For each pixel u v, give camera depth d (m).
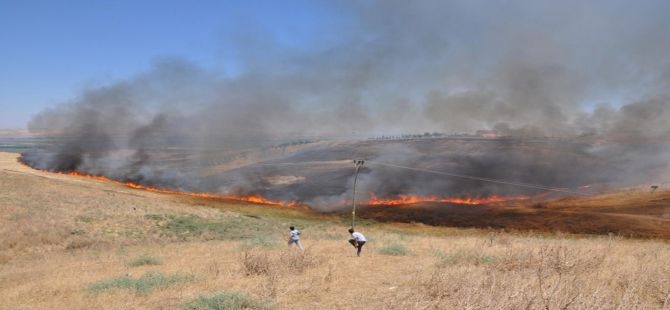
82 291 11.93
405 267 13.41
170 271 14.61
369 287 10.46
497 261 12.29
